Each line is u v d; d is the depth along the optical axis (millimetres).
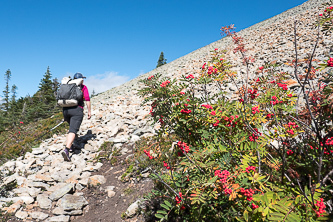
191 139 3109
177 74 13734
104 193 4527
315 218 1665
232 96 5883
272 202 1685
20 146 7875
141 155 5074
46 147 7340
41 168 5844
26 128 11992
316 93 2371
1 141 9969
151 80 3314
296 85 5000
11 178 5141
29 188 4734
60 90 6066
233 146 2445
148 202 3717
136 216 3672
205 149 2406
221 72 3275
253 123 2594
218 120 2561
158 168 4289
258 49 12117
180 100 3088
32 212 4086
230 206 2393
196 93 7121
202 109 2996
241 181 2045
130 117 8258
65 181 5043
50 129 9492
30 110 31500
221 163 2230
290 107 2605
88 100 6707
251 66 8539
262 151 2172
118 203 4145
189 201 2551
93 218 3926
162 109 3289
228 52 14328
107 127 8039
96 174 5328
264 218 1669
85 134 8055
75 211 4098
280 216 1596
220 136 2609
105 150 6359
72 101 5953
